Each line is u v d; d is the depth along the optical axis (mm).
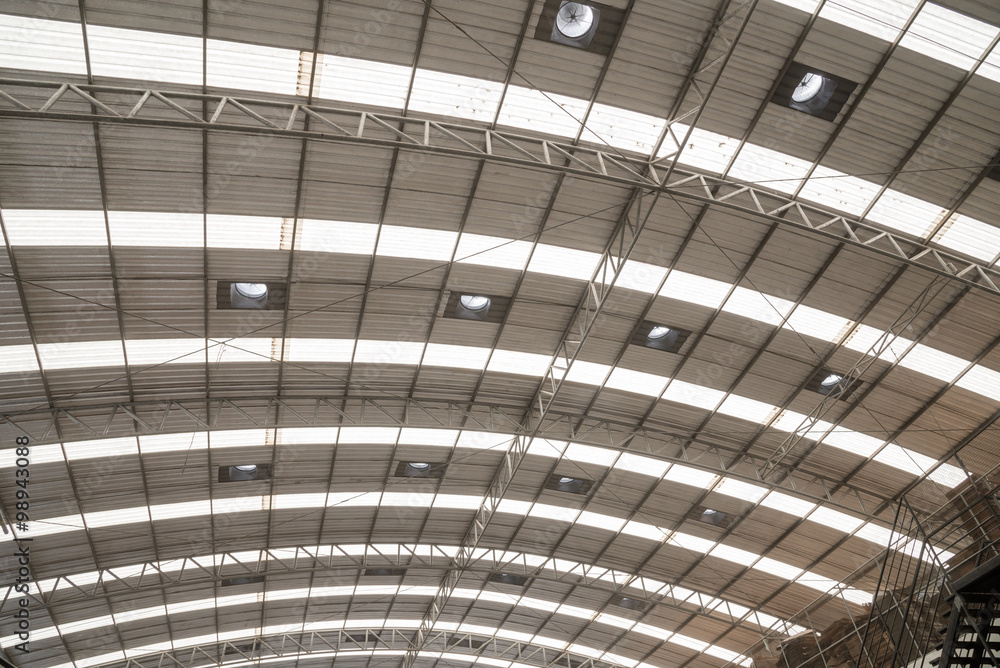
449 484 31969
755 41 17438
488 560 37750
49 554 28891
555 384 26844
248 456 27922
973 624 13727
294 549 34844
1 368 21359
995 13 16609
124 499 27891
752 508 31562
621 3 16781
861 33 17219
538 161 17375
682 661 44719
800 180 20141
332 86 17547
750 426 27875
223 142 17984
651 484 31422
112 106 16594
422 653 45250
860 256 21719
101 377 22875
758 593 36969
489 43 17266
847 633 32406
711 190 20328
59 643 34812
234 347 23328
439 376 26281
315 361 24688
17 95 15867
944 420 25734
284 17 16125
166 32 15891
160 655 39844
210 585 35562
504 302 23812
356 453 29062
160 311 21469
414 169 19594
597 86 18281
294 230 20531
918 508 29125
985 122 18422
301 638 42906
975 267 19719
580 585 36656
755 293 23328
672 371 26250
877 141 19203
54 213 18281
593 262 22719
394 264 22016
